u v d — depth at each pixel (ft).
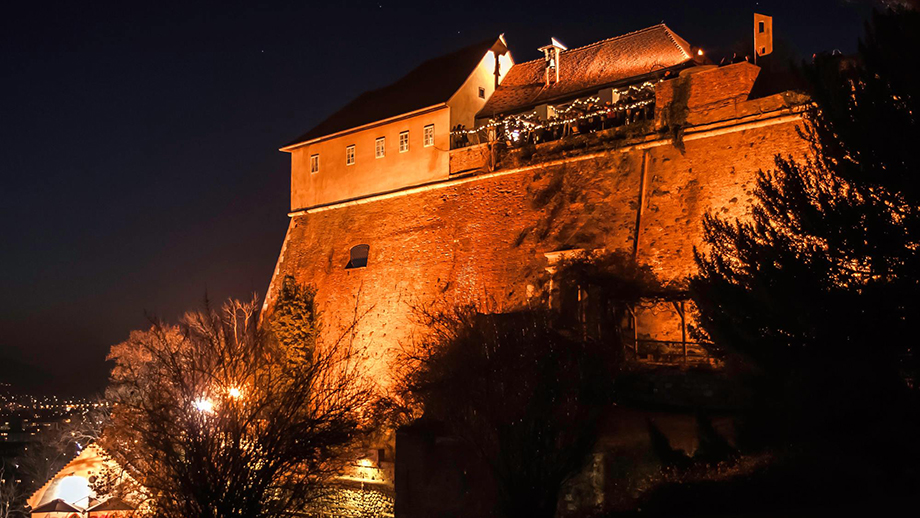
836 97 42.75
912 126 39.17
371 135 117.70
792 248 44.93
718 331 46.85
